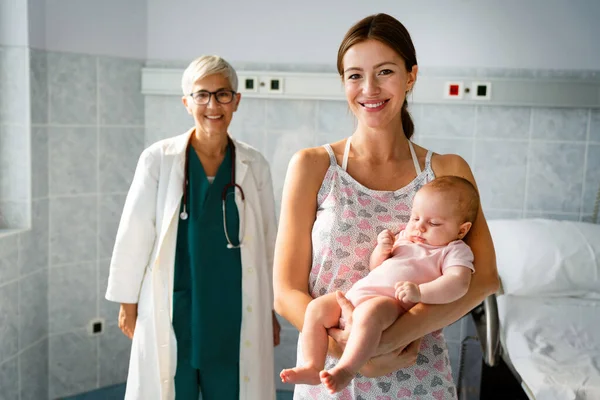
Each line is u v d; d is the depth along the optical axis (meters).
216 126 2.44
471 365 3.27
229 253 2.45
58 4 3.14
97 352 3.47
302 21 3.44
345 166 1.49
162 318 2.37
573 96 3.22
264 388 2.51
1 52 3.01
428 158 1.52
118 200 3.48
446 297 1.36
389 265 1.42
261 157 2.64
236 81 2.51
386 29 1.39
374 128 1.47
